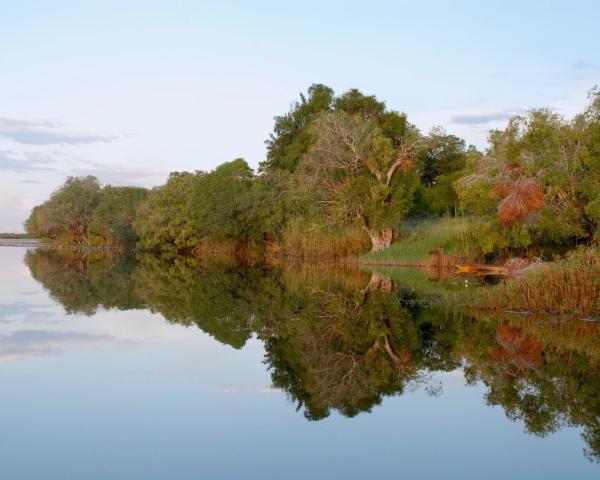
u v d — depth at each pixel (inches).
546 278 721.6
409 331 626.8
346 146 1663.4
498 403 380.5
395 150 1617.9
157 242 2501.2
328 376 452.1
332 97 2245.3
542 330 601.9
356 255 1769.2
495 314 706.2
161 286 1133.1
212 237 2316.7
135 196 3102.9
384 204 1603.1
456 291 943.0
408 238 1676.9
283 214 1990.7
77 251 2851.9
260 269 1574.8
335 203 1669.5
